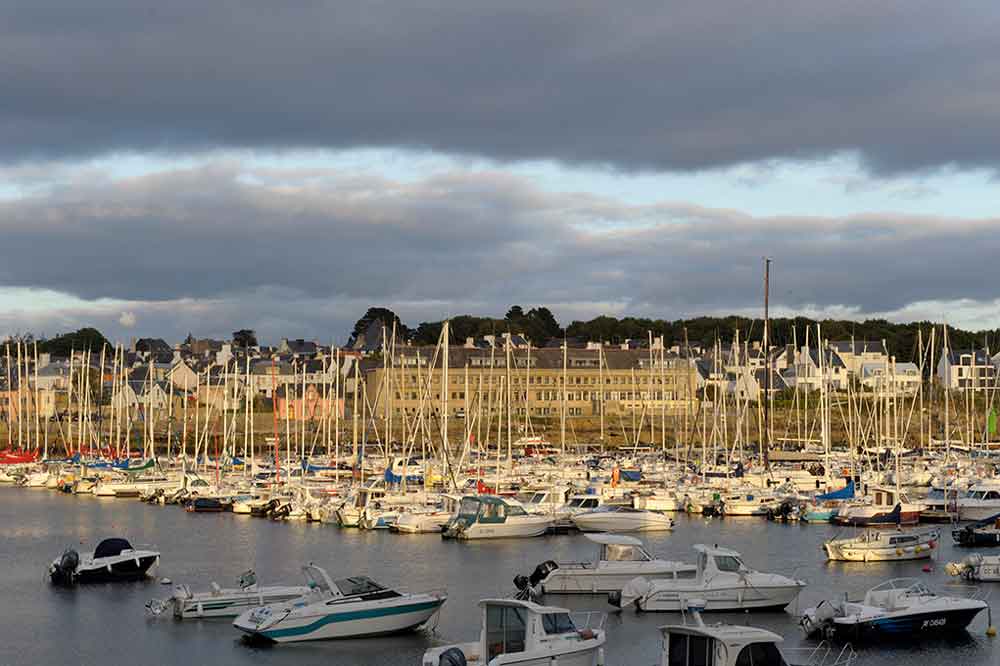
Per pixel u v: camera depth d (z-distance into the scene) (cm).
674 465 14625
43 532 9694
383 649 5181
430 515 9488
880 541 7606
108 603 6328
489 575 7244
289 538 9144
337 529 9762
